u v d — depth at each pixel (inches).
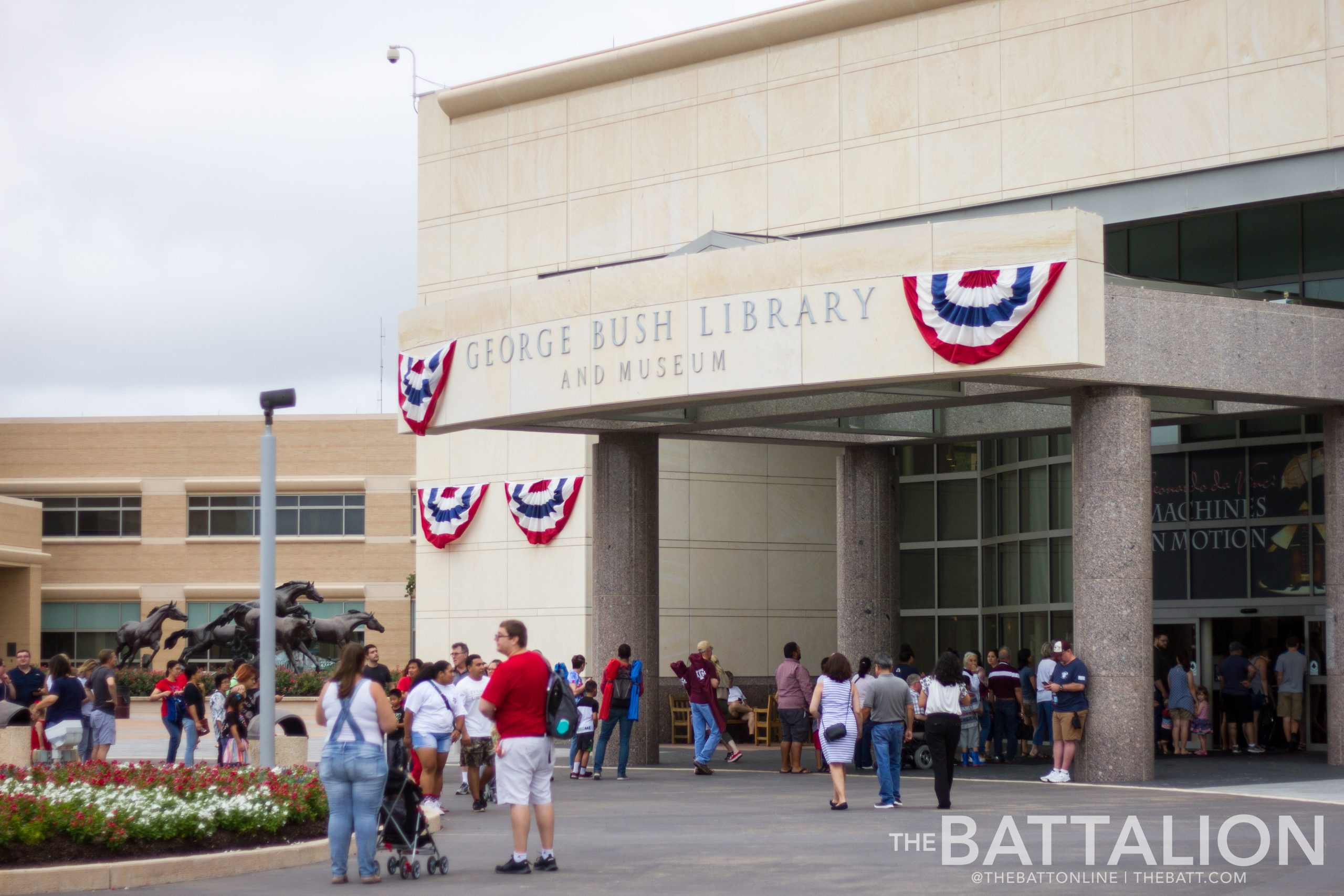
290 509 2404.0
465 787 811.4
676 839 586.6
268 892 472.4
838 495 1179.3
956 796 748.6
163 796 560.4
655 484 1063.0
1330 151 984.3
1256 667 1022.4
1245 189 1016.9
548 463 1339.8
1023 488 1199.6
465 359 993.5
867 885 456.1
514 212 1387.8
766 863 509.7
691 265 875.4
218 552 2401.6
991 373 778.2
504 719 498.0
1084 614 824.3
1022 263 773.9
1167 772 870.4
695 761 999.6
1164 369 828.6
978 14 1138.7
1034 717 1050.1
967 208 1134.4
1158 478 1105.4
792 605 1364.4
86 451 2433.6
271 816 570.3
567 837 599.2
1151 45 1059.9
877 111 1182.9
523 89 1379.2
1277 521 1041.5
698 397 875.4
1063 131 1094.4
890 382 818.8
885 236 810.8
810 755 1114.7
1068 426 1029.2
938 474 1290.6
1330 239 1015.0
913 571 1301.7
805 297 832.9
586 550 1302.9
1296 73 999.6
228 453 2413.9
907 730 901.8
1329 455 910.4
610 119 1331.2
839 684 707.4
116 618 2410.2
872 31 1189.1
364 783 486.3
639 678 924.6
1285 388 871.7
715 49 1266.0
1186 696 1002.1
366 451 2396.7
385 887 477.4
